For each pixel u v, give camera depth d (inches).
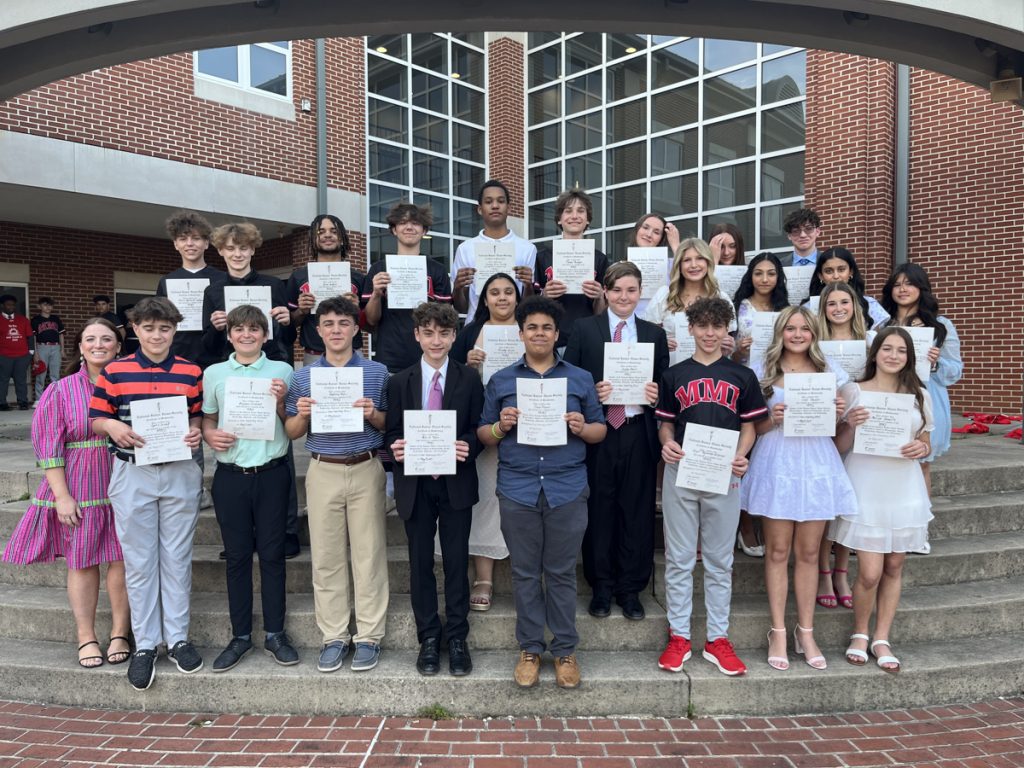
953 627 146.5
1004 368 328.2
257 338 134.0
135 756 114.0
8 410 400.8
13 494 190.4
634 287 141.2
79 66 197.0
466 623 133.2
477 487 132.4
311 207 431.2
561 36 526.3
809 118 373.4
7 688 133.6
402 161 502.6
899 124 349.7
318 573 132.3
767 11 188.7
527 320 126.3
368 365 135.9
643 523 140.2
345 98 444.1
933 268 346.9
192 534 134.1
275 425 131.6
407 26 185.9
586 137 511.5
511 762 111.7
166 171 369.4
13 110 320.2
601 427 130.2
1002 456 219.6
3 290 426.6
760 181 406.0
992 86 207.2
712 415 129.7
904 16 165.6
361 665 129.3
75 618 137.4
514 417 126.2
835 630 141.7
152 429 125.3
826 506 127.3
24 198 355.6
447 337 130.6
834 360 143.1
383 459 134.0
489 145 559.5
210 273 166.7
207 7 176.1
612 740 119.0
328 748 116.2
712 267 148.8
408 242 163.3
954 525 176.9
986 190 328.8
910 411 127.1
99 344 130.6
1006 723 125.3
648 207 470.9
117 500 127.3
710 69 428.8
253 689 128.4
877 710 130.7
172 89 370.3
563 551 125.7
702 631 143.9
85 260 459.5
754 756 114.0
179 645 131.2
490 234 173.0
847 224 356.5
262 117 406.9
